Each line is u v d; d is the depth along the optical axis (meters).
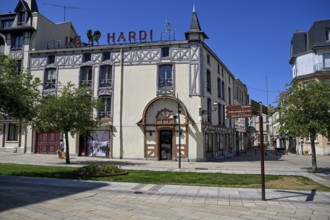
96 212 7.20
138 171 15.54
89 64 26.91
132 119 25.23
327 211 7.59
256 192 10.07
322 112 15.91
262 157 9.08
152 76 25.30
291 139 42.16
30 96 13.35
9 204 7.82
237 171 16.20
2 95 11.90
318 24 34.47
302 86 16.91
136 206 7.96
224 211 7.50
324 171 16.45
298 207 8.01
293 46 37.00
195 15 25.34
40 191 9.84
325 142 33.22
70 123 18.58
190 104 24.23
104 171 13.87
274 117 59.56
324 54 33.50
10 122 28.06
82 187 10.78
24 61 28.61
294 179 12.98
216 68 29.92
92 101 19.84
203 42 25.30
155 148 24.42
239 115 9.24
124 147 25.09
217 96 29.78
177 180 12.48
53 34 31.39
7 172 14.38
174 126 24.19
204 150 24.20
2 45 29.95
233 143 36.22
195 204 8.33
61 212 7.11
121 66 25.98
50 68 27.91
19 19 29.62
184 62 24.78
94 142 26.03
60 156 23.66
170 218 6.76
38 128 18.38
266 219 6.78
